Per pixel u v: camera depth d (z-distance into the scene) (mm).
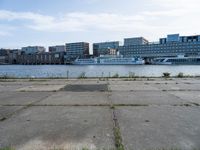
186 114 6504
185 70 72750
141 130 4984
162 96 9938
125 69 83062
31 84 16156
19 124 5547
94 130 5023
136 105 7922
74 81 18359
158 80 18484
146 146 4047
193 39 135375
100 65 129250
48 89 12953
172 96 9914
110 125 5410
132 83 16125
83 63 140375
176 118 6039
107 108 7438
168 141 4289
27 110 7199
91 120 5891
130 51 155875
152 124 5457
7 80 19906
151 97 9688
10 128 5211
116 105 7938
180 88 12828
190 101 8664
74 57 180625
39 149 3961
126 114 6543
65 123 5621
